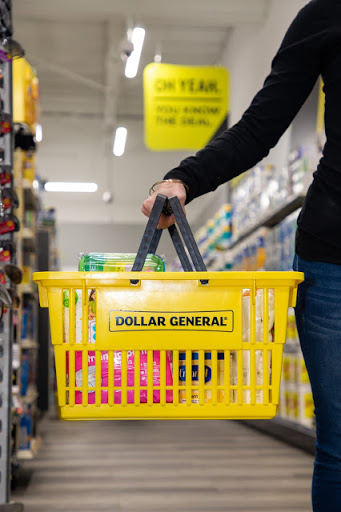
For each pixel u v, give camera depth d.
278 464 4.28
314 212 1.36
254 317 1.18
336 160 1.34
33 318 4.94
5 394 2.32
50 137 15.34
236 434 6.01
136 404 1.17
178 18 8.02
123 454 4.75
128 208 20.45
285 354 5.25
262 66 7.99
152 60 11.41
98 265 1.32
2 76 2.41
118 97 13.05
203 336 1.17
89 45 10.87
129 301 1.17
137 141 15.32
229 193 9.95
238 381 1.18
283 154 6.76
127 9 7.92
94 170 17.41
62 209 20.20
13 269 2.27
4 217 2.37
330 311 1.33
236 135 1.42
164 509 3.03
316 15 1.38
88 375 1.20
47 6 7.95
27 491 3.45
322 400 1.33
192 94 8.08
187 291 1.17
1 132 2.40
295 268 1.43
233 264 7.37
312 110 5.72
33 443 4.59
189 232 1.21
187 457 4.59
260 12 7.89
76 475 3.90
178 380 1.18
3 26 2.31
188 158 1.39
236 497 3.27
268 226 6.16
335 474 1.30
